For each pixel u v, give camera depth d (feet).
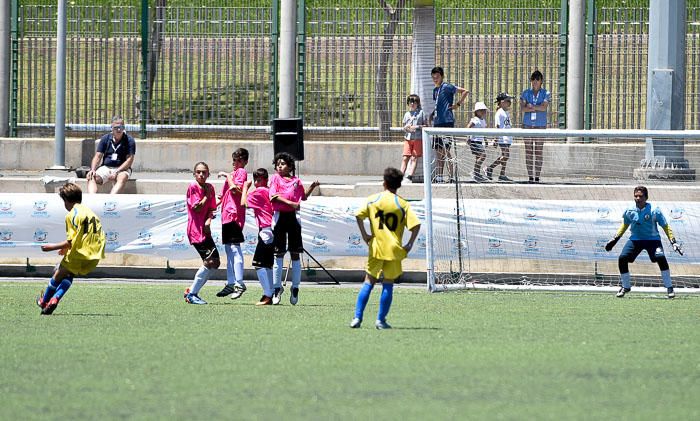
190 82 241.14
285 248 143.95
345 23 236.84
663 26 217.97
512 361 95.61
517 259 175.52
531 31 233.76
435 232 175.42
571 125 233.76
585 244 174.29
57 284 128.36
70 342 105.29
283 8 235.40
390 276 116.37
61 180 201.98
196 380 85.76
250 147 236.84
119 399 78.69
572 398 80.07
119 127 201.05
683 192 183.83
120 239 181.88
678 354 100.37
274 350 100.68
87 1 245.86
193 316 127.95
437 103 211.00
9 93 245.86
